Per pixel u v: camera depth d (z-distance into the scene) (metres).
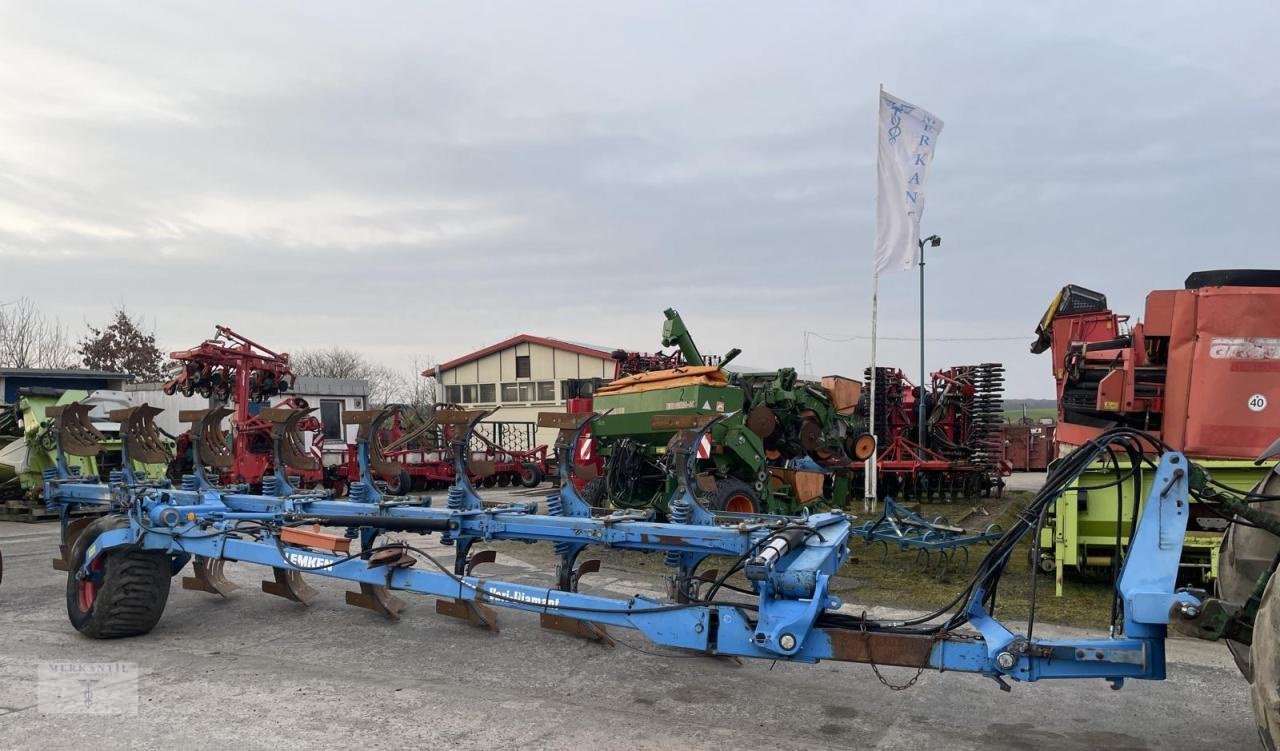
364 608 6.79
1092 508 7.34
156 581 5.91
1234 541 3.93
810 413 11.58
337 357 60.00
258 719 4.36
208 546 5.69
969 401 16.52
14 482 13.29
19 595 7.36
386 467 6.62
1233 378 6.58
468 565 6.29
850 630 3.96
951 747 4.06
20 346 35.69
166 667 5.25
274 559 5.55
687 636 4.22
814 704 4.66
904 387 17.06
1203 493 3.58
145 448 6.92
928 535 8.43
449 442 6.26
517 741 4.09
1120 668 3.49
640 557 9.39
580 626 5.80
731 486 9.17
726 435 9.40
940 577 8.16
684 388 9.14
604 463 10.50
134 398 23.06
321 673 5.16
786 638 3.90
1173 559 3.43
